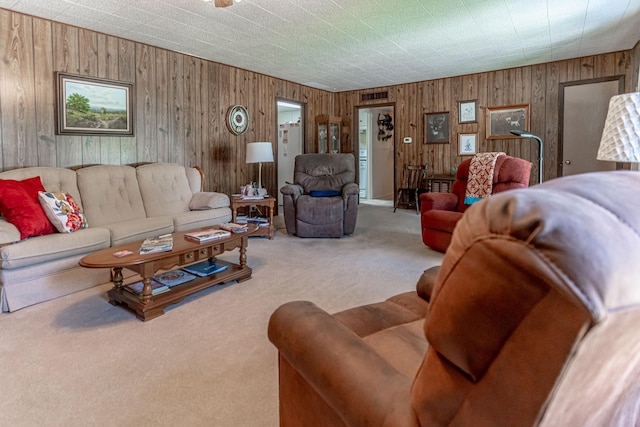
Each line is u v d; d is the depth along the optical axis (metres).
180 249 2.65
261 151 5.13
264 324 2.38
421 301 1.61
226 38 4.38
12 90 3.51
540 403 0.53
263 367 1.91
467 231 0.57
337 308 2.63
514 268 0.49
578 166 5.56
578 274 0.45
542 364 0.51
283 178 7.73
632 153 1.72
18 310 2.60
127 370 1.88
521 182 3.89
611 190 0.57
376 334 1.29
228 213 4.44
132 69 4.43
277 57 5.20
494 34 4.32
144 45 4.54
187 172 4.69
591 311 0.45
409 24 3.98
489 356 0.56
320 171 5.48
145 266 2.43
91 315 2.51
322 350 0.95
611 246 0.47
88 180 3.71
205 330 2.30
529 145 5.89
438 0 3.39
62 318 2.47
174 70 4.89
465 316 0.56
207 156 5.38
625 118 1.74
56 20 3.73
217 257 3.86
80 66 3.97
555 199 0.51
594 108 5.38
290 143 7.52
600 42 4.71
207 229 3.33
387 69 5.96
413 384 0.72
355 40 4.48
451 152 6.64
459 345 0.58
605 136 1.86
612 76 5.21
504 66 5.84
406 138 7.12
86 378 1.81
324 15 3.71
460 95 6.46
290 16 3.73
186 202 4.47
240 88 5.81
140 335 2.23
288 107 7.76
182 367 1.90
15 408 1.61
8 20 3.46
